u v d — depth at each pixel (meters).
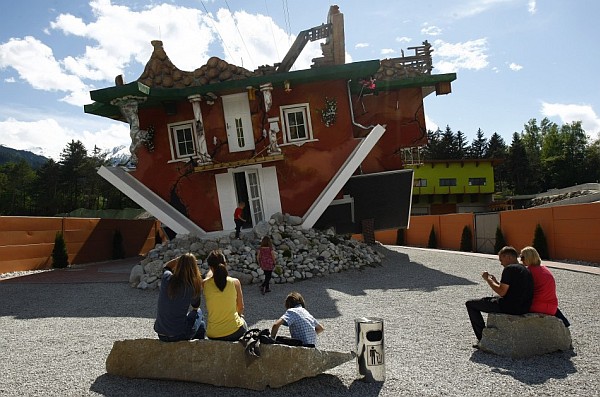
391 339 7.48
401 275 15.12
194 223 18.06
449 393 5.13
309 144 17.89
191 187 18.14
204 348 5.61
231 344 5.56
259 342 5.53
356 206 20.38
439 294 11.61
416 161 21.61
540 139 100.38
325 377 5.78
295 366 5.45
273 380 5.43
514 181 79.81
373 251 18.48
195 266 5.81
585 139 88.00
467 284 13.12
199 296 5.82
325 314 9.49
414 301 10.76
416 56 20.97
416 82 20.31
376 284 13.40
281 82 17.38
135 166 18.31
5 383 5.57
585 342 7.07
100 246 24.44
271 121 17.94
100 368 6.16
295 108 18.05
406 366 6.10
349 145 17.91
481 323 6.96
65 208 68.69
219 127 18.05
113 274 16.56
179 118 18.17
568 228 18.84
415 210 55.25
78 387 5.44
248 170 17.91
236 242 14.99
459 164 54.59
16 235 18.19
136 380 5.71
